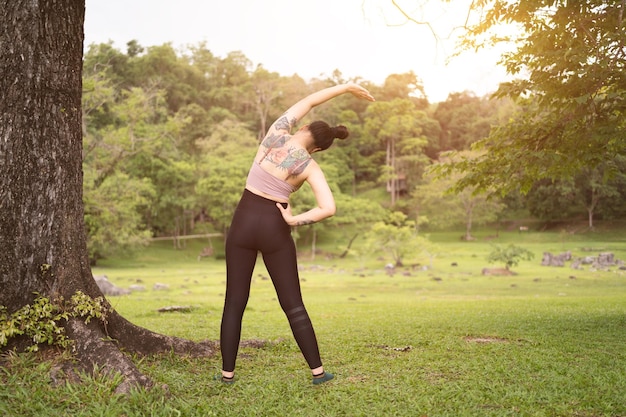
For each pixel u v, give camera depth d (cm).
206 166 5941
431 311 1121
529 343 583
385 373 435
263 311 1216
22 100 406
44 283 407
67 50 427
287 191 395
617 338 632
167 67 8956
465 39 748
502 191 855
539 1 707
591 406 351
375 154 8956
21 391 342
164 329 742
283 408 346
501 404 355
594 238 5669
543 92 768
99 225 3216
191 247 6044
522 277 2994
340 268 4306
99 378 360
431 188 6562
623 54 643
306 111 408
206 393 378
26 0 407
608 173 763
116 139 3145
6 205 402
